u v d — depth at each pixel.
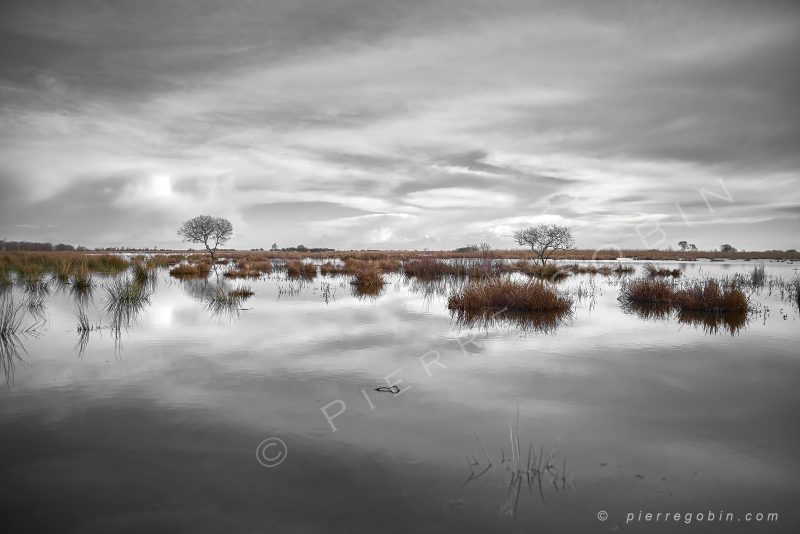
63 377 6.36
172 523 3.18
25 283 17.83
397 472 3.85
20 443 4.36
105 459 4.05
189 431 4.62
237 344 8.35
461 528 3.12
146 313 11.69
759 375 6.52
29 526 3.15
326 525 3.14
